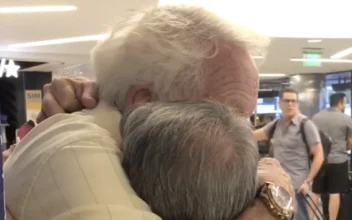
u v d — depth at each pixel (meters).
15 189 0.76
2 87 11.18
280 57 8.71
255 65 0.89
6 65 9.55
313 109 12.59
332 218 5.12
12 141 10.86
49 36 7.02
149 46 0.83
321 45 7.14
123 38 0.88
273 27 5.91
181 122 0.69
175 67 0.81
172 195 0.68
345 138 5.46
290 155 4.06
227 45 0.84
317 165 3.99
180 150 0.67
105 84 0.90
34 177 0.73
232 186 0.69
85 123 0.81
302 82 12.70
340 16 6.08
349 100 11.81
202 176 0.67
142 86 0.85
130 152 0.72
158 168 0.68
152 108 0.74
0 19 5.61
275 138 4.16
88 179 0.69
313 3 5.97
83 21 5.84
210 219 0.68
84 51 8.73
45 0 4.60
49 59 9.52
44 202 0.71
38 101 11.38
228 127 0.71
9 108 11.24
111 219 0.64
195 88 0.82
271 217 0.73
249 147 0.71
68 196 0.68
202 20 0.85
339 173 5.15
